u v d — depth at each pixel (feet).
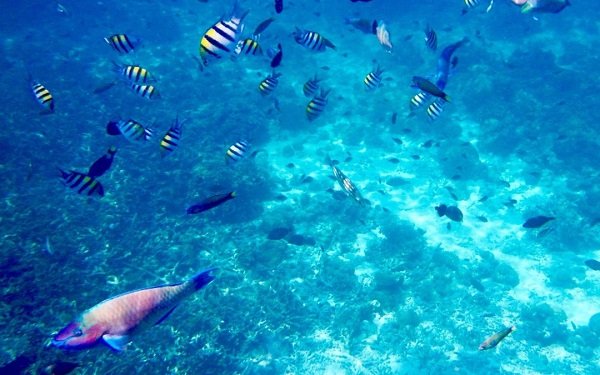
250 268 30.83
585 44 73.56
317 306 28.96
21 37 70.08
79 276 25.30
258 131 51.01
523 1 17.87
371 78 26.96
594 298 30.68
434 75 15.85
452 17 83.56
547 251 35.22
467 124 53.36
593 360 26.48
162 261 29.63
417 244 34.91
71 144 39.58
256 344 25.76
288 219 36.24
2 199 28.58
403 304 29.76
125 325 5.46
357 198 15.08
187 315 25.40
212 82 60.13
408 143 51.11
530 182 43.24
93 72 59.00
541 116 49.65
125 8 85.35
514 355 26.73
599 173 42.55
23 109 42.80
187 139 44.11
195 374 22.48
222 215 35.37
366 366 25.54
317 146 51.16
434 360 26.09
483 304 30.12
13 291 22.22
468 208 40.52
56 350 20.59
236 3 14.44
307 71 66.49
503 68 59.67
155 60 67.67
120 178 35.32
